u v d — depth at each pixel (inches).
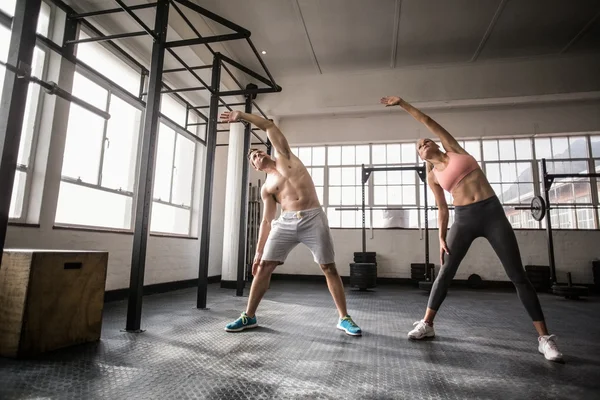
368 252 251.8
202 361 69.2
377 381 59.8
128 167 171.6
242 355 73.4
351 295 190.4
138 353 73.8
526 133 265.7
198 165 235.6
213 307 137.3
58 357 69.6
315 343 83.9
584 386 59.0
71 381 57.4
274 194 100.6
